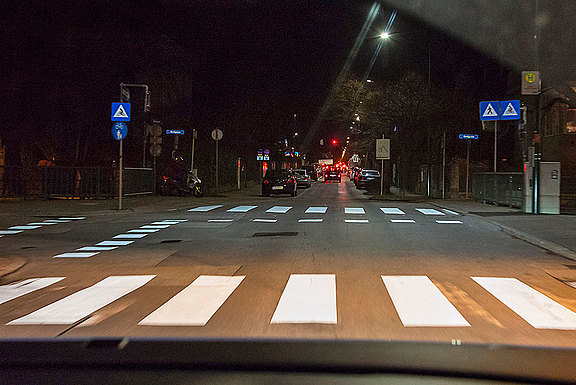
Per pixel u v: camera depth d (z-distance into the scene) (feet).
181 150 108.27
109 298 24.39
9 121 88.02
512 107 76.54
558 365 15.28
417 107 100.12
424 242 41.32
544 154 86.84
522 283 27.50
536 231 46.11
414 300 23.73
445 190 104.47
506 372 14.67
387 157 102.83
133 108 112.78
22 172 79.25
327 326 19.66
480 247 39.19
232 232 47.14
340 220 55.93
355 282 27.45
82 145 106.22
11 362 15.60
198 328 19.48
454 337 18.38
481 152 116.88
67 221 56.29
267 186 105.91
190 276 29.17
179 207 71.46
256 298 24.13
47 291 26.02
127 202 77.77
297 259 34.14
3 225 53.01
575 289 26.32
